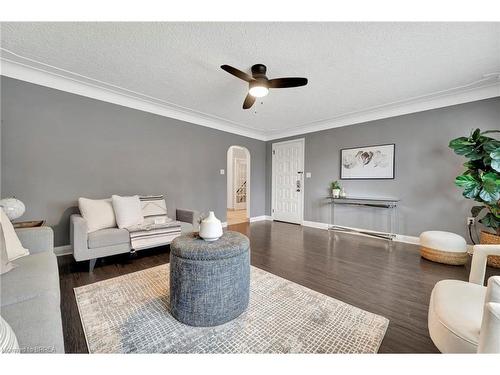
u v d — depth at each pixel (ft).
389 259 9.05
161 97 10.93
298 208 16.84
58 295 3.59
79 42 6.64
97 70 8.35
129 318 4.94
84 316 4.99
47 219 8.87
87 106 9.79
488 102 9.41
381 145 12.57
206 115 13.62
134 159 11.32
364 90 9.86
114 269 7.75
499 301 2.24
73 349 4.00
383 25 5.74
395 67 7.90
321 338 4.38
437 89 9.70
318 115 13.47
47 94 8.80
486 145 7.97
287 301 5.75
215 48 6.86
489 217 8.41
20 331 2.59
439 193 10.70
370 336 4.45
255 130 17.34
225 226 15.94
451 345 2.86
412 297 6.05
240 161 26.78
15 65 8.02
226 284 4.77
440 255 8.55
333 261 8.79
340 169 14.38
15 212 6.91
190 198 13.83
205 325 4.66
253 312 5.24
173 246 5.01
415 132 11.37
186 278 4.69
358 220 13.65
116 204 8.75
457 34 6.07
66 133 9.27
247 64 7.77
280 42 6.53
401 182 11.87
